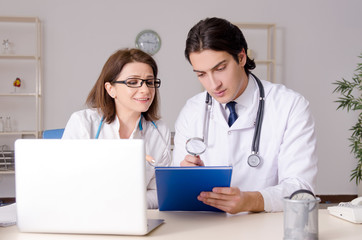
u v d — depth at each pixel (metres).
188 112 1.80
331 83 5.50
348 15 5.50
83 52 5.15
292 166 1.53
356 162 5.50
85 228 1.11
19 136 5.13
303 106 1.62
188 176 1.25
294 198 1.06
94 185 1.09
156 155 1.97
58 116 5.14
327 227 1.18
